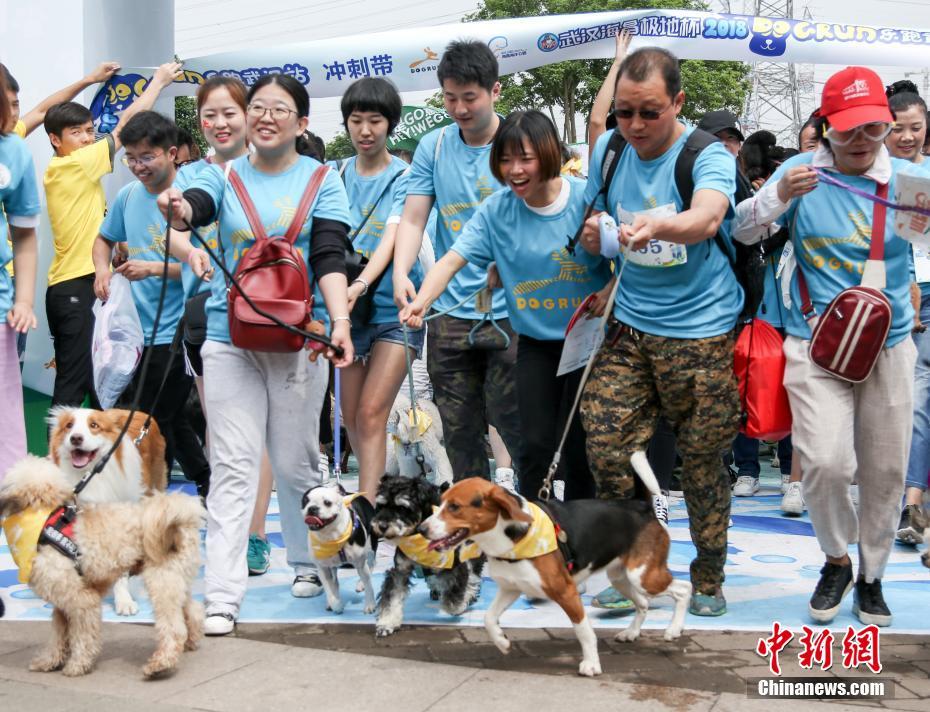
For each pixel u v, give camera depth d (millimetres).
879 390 4195
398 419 6496
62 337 7168
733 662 3844
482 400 5309
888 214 4105
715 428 4223
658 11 9070
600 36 9039
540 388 4695
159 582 3736
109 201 8656
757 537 6375
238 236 4438
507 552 3613
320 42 9117
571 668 3791
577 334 4434
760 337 4320
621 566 4023
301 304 4211
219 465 4422
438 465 6930
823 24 9250
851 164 4125
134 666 3844
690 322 4156
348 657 3908
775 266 4992
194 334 5184
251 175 4508
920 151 6031
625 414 4266
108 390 5738
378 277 5250
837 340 4051
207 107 5055
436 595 4895
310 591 4945
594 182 4406
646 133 4035
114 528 3738
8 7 8180
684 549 6020
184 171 5047
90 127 7371
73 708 3379
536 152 4316
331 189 4551
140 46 8914
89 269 7203
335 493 4457
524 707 3352
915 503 6152
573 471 4863
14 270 4957
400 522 4141
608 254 4133
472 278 5164
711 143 4090
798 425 4219
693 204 3969
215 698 3475
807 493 4246
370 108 5590
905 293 4227
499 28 9062
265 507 5477
